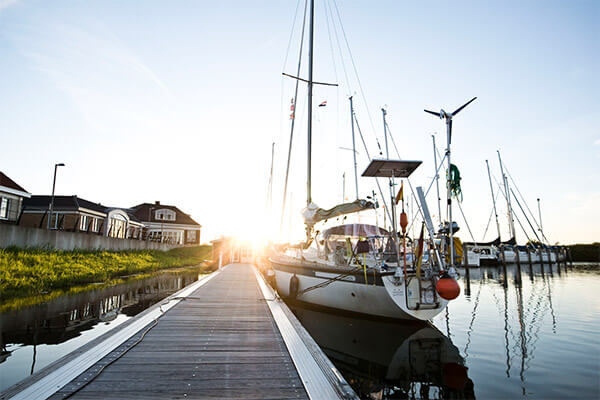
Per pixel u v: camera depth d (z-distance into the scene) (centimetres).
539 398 458
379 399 464
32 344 617
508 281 2262
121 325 557
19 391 302
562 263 4900
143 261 2567
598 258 5534
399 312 833
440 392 485
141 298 1203
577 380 523
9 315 854
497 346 715
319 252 1146
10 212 2200
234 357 429
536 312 1116
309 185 1375
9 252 1405
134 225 3934
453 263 793
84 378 344
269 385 344
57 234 1752
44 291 1247
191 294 980
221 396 316
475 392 482
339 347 715
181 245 4319
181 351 448
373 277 844
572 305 1265
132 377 354
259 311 734
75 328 739
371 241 988
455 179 767
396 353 672
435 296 821
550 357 636
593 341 752
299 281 1134
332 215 1078
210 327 584
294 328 573
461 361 619
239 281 1354
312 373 372
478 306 1240
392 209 853
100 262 1966
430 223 805
